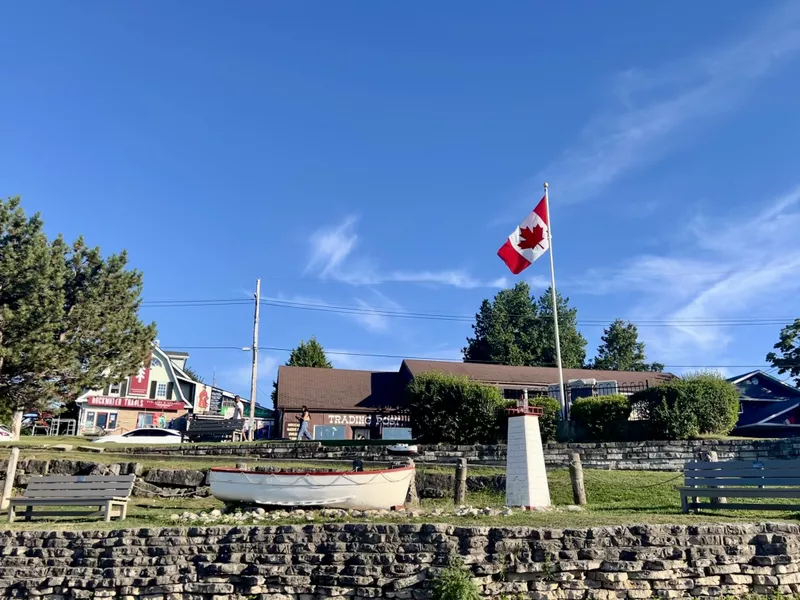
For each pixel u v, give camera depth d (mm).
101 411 46219
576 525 10555
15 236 24844
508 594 9773
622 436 23797
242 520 12375
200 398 53812
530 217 26094
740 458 20422
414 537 10297
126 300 27188
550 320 62906
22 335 23406
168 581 10609
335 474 13922
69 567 11016
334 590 10102
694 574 9914
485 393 25734
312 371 41062
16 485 19594
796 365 38562
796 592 9930
